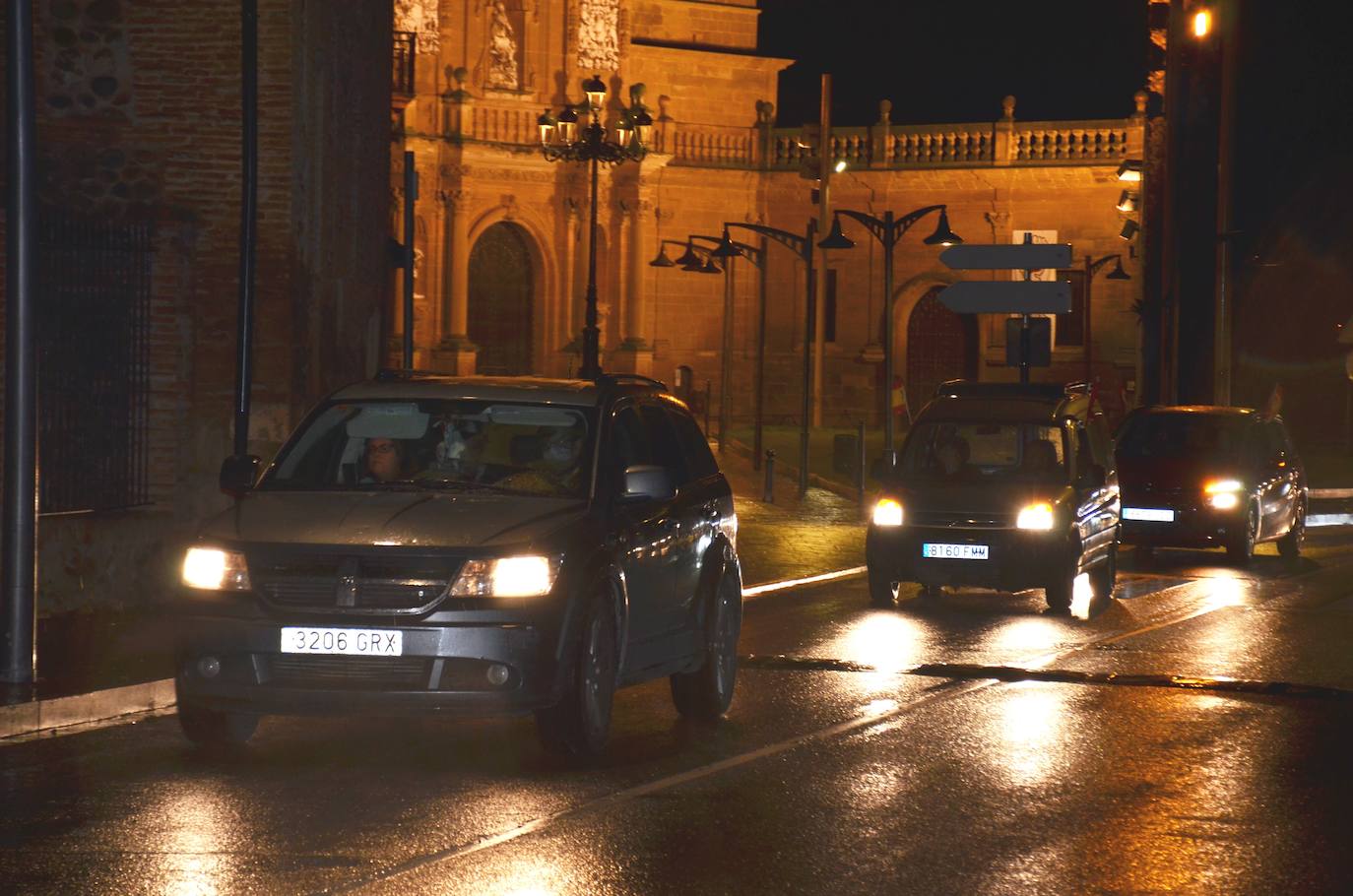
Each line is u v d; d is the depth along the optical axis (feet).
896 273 495.82
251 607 76.28
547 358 489.67
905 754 82.28
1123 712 94.53
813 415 485.56
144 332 132.36
